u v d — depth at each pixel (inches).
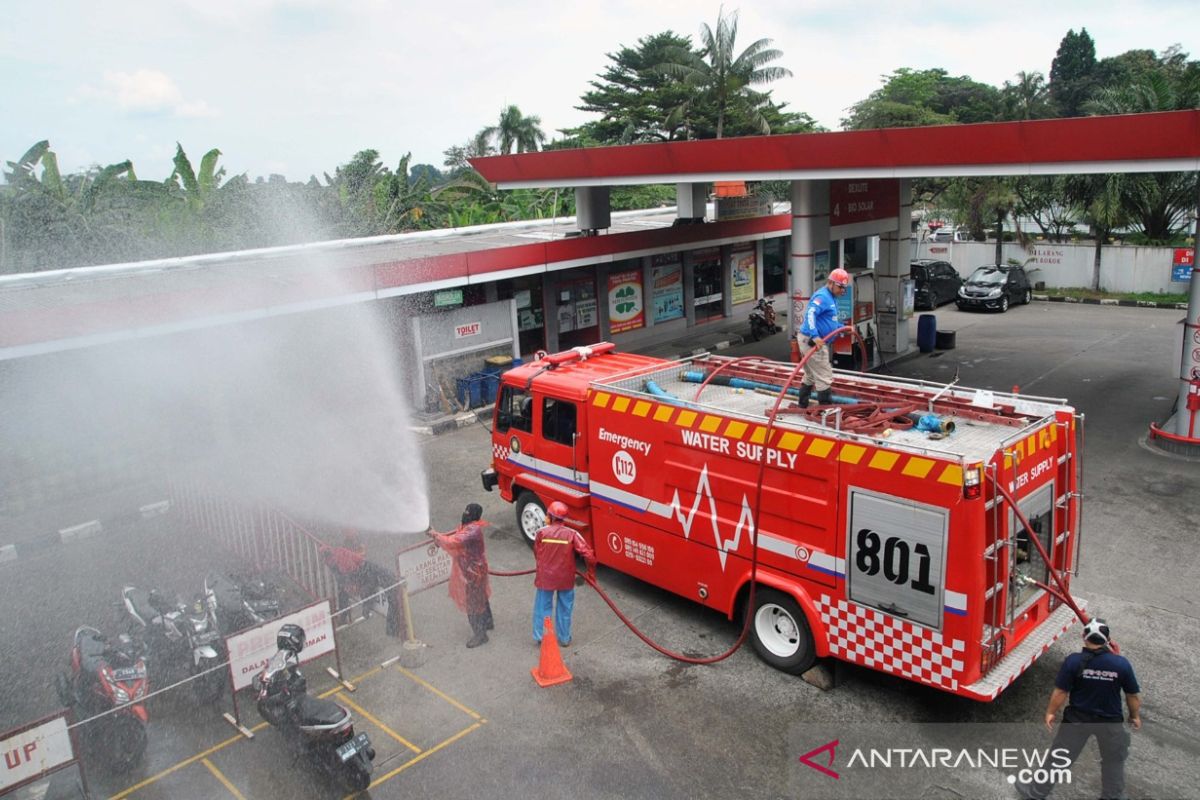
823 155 598.2
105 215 1016.9
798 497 287.3
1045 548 287.1
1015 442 259.6
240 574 381.7
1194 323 522.3
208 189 1096.2
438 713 293.9
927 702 290.5
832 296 320.8
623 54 2190.0
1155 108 1216.2
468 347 714.8
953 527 245.6
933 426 287.1
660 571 350.3
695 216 973.2
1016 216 1283.2
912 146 551.2
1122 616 342.3
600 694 301.1
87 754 263.7
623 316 930.1
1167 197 1205.1
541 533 323.3
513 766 264.1
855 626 278.5
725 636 338.6
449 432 655.1
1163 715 278.4
